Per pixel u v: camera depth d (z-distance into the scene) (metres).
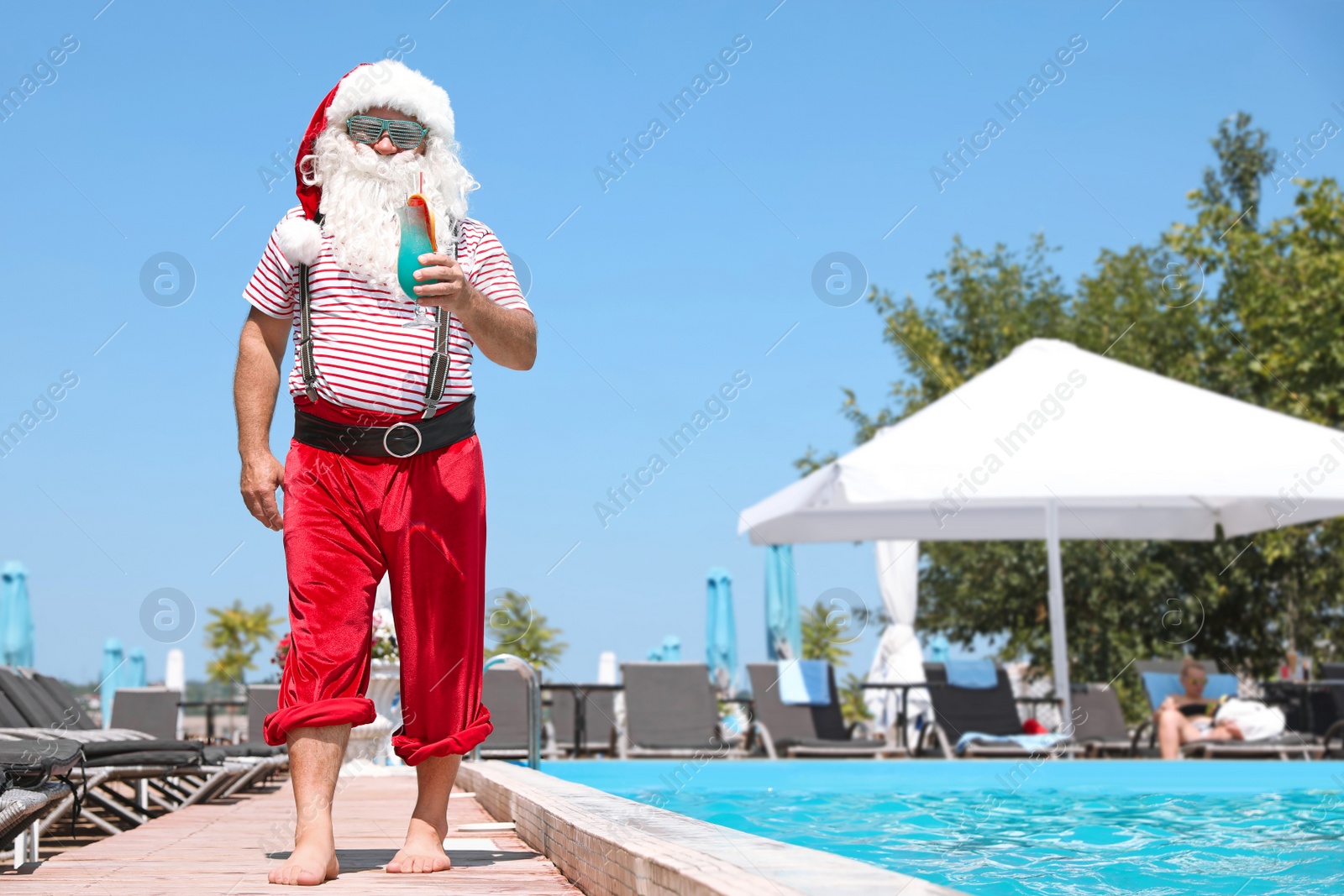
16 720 5.40
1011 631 15.38
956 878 3.20
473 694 2.63
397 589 2.59
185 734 11.57
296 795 2.38
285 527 2.53
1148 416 8.93
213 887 2.20
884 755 9.93
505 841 3.12
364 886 2.23
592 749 10.83
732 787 6.62
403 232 2.47
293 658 2.43
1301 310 14.59
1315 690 9.77
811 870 1.49
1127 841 4.11
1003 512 11.19
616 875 1.86
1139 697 14.44
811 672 10.17
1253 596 14.83
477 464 2.70
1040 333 16.23
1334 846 3.96
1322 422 14.38
